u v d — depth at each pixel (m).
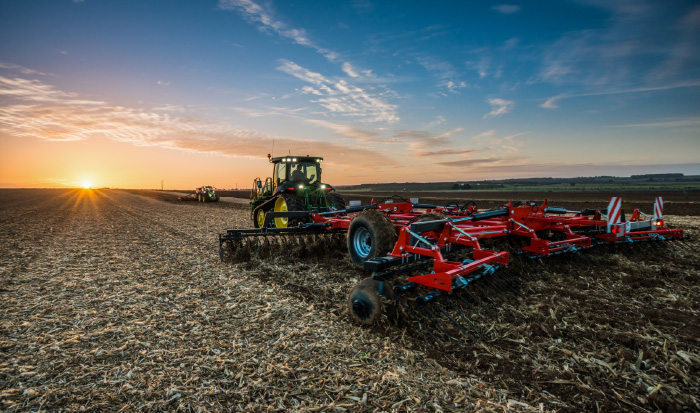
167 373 3.01
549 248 5.29
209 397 2.68
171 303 4.77
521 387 2.77
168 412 2.52
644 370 2.97
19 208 28.56
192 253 8.34
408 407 2.53
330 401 2.62
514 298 4.52
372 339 3.54
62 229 13.52
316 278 5.82
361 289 3.80
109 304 4.74
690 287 5.02
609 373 2.93
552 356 3.20
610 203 6.29
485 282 4.71
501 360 3.14
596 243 6.52
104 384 2.85
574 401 2.60
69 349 3.45
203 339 3.64
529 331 3.64
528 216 6.52
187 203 35.59
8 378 2.93
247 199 45.12
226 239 7.43
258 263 6.96
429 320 3.72
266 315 4.26
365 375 2.92
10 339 3.67
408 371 2.97
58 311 4.50
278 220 9.91
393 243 5.50
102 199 46.69
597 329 3.70
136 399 2.67
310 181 10.38
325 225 7.34
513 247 6.70
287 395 2.70
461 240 4.76
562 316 3.99
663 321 3.84
